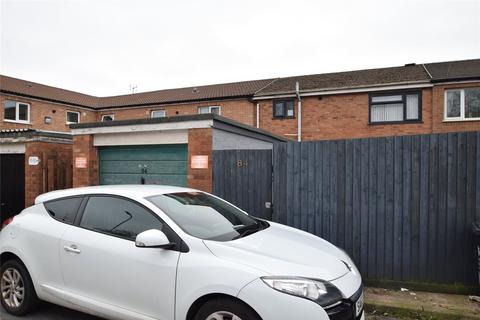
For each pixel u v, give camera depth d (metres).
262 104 14.94
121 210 3.46
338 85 14.00
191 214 3.47
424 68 14.27
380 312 4.08
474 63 13.87
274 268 2.72
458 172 4.59
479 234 4.05
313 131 14.00
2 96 15.02
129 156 6.95
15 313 3.88
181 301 2.83
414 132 12.65
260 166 5.77
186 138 6.30
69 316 3.87
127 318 3.10
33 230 3.80
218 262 2.79
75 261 3.42
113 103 19.16
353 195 5.11
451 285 4.54
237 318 2.63
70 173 8.35
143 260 3.05
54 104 17.19
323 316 2.56
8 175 8.33
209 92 17.45
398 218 4.85
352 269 3.24
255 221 4.01
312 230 5.33
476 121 11.99
